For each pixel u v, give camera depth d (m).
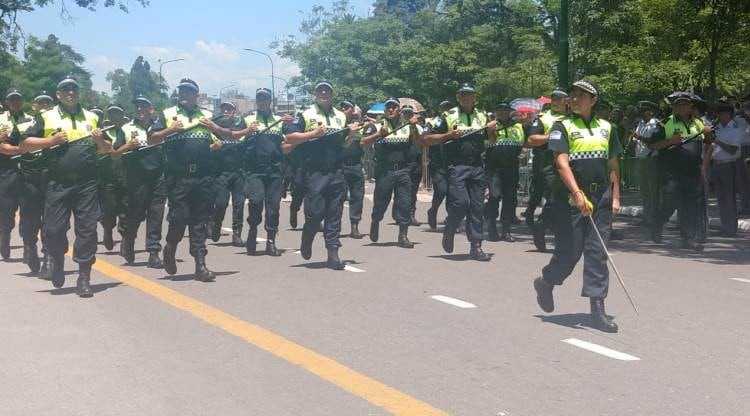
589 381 5.43
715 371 5.67
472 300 8.09
